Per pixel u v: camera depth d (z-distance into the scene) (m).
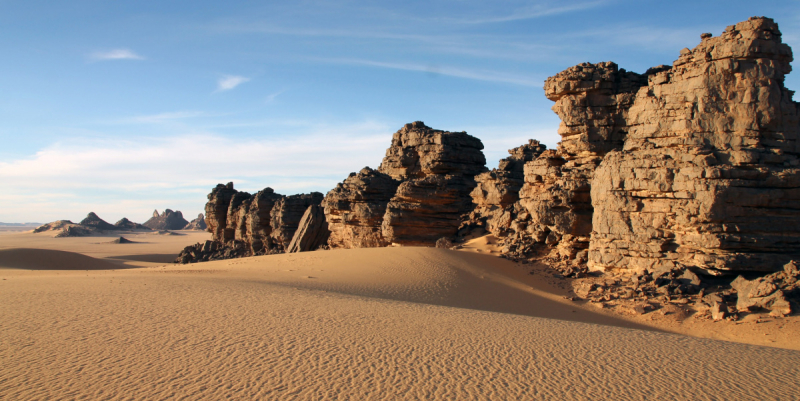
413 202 54.34
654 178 30.50
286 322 18.92
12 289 27.06
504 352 15.59
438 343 16.50
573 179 39.84
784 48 29.66
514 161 57.97
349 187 62.91
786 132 29.47
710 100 30.34
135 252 144.75
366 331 17.86
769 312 22.95
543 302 30.69
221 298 24.30
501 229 48.16
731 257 27.27
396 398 11.43
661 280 28.89
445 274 36.81
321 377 12.73
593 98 40.75
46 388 11.52
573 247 39.84
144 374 12.65
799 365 14.81
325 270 41.41
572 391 12.18
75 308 21.02
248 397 11.28
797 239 27.19
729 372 13.95
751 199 27.42
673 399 11.78
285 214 84.44
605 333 19.20
